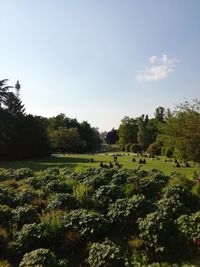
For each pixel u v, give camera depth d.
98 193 16.11
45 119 107.50
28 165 46.78
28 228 11.30
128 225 12.59
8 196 16.44
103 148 125.19
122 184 19.06
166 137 32.06
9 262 10.48
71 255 10.87
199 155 29.55
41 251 9.59
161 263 9.91
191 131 29.08
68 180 20.23
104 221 12.09
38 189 19.95
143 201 13.47
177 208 13.27
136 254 10.64
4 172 26.81
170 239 10.84
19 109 68.69
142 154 66.56
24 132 64.44
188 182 18.64
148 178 19.20
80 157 63.12
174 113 31.06
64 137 91.31
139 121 96.81
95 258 9.52
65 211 13.81
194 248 10.81
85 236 11.44
